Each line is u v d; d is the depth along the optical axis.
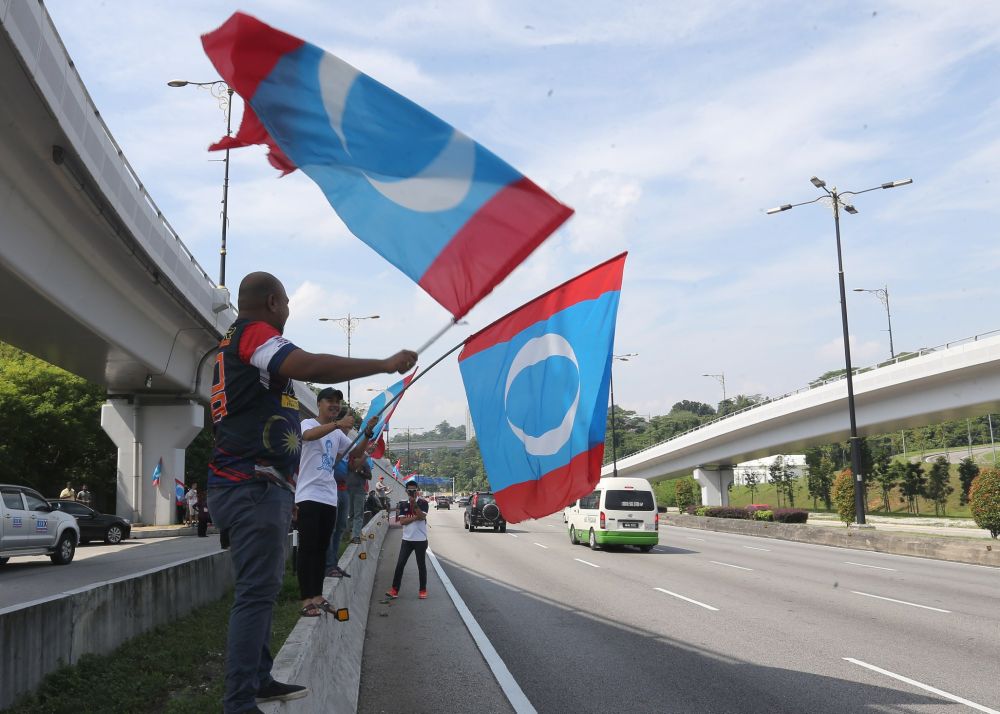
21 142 15.36
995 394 32.53
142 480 34.16
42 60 13.84
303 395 39.09
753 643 9.20
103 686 5.11
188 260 26.05
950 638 9.43
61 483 37.53
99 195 17.88
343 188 4.44
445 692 7.13
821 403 40.66
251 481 3.28
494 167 4.34
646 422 128.12
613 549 23.91
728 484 57.28
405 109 4.35
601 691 7.09
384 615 11.48
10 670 4.66
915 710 6.33
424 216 4.39
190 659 6.18
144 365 28.38
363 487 14.14
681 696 6.87
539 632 10.05
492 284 4.34
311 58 4.34
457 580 15.76
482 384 5.93
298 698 3.87
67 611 5.42
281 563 3.37
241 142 4.43
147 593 7.03
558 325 5.84
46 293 19.06
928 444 93.94
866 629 10.05
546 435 5.71
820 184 30.39
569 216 4.28
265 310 3.52
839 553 23.30
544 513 5.63
